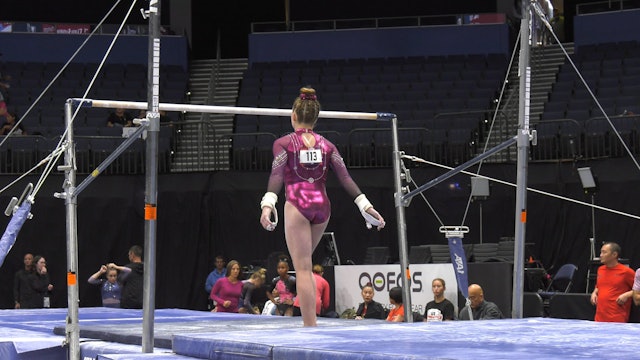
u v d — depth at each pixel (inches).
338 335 202.2
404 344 180.2
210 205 836.0
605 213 753.0
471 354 160.4
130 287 610.2
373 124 923.4
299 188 280.4
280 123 957.8
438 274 521.7
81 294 824.3
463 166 311.0
